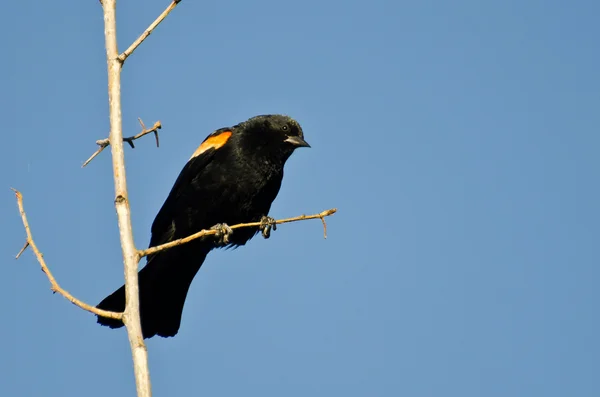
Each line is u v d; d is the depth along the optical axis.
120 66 7.59
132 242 6.98
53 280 6.82
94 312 6.62
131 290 6.73
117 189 7.14
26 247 7.07
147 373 6.31
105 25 7.75
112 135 7.31
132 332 6.50
